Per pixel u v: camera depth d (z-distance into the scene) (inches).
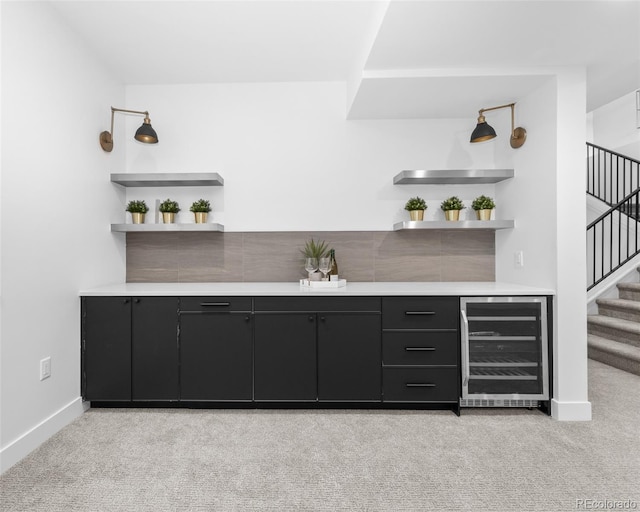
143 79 122.4
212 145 126.0
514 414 97.7
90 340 99.0
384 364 98.3
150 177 113.7
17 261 77.1
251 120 126.0
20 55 78.1
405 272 126.3
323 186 126.3
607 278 166.7
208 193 126.0
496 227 112.5
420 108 116.9
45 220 85.6
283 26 95.7
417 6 71.6
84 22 93.7
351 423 92.9
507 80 97.7
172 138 126.0
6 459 73.4
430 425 91.8
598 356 141.3
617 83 104.8
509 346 99.3
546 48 86.7
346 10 89.2
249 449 80.8
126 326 99.0
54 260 88.6
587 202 190.2
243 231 126.2
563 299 94.9
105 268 112.3
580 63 93.7
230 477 71.1
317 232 126.3
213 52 107.7
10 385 75.2
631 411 98.2
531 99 105.2
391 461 76.2
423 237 126.5
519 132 108.7
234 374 99.3
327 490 67.2
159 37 100.0
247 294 98.7
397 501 64.4
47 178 86.3
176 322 99.3
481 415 97.2
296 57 110.7
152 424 92.4
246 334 99.3
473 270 126.3
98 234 108.3
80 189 99.3
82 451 79.9
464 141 126.0
